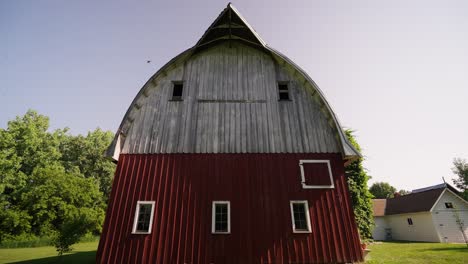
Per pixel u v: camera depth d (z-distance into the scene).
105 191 46.25
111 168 47.81
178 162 11.07
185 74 13.44
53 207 30.84
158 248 9.55
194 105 12.48
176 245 9.59
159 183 10.63
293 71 13.34
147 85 12.52
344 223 10.04
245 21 12.85
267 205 10.22
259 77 13.41
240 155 11.20
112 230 9.80
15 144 37.41
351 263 9.43
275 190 10.51
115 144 11.02
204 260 9.35
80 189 32.78
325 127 12.02
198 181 10.65
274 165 11.02
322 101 12.16
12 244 26.88
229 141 11.52
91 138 49.44
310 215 10.11
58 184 32.06
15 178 34.50
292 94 12.90
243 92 12.89
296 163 11.10
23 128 39.19
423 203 30.14
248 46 14.45
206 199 10.30
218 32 13.62
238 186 10.53
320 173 10.91
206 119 12.10
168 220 9.96
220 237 9.70
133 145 11.50
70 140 49.00
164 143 11.51
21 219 28.75
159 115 12.24
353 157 11.02
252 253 9.46
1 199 32.62
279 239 9.70
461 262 12.05
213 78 13.31
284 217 10.05
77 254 19.14
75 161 47.03
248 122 12.02
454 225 27.41
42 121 42.44
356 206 17.17
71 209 28.47
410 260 12.95
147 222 10.09
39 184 32.88
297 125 12.01
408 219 31.73
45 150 41.50
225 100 12.63
